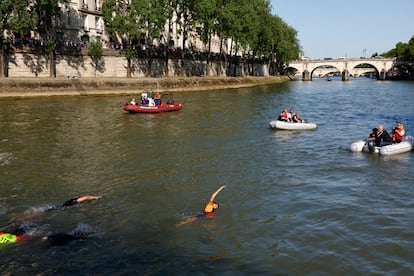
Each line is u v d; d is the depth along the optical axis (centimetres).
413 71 12125
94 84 4691
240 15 6881
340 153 1812
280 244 899
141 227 991
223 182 1360
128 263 815
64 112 3188
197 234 950
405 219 1035
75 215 1066
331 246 889
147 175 1439
